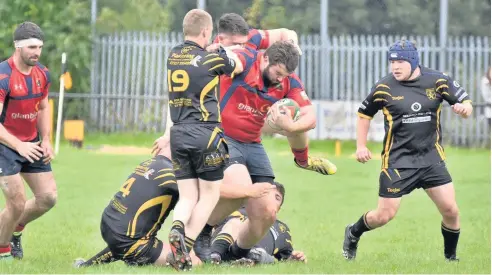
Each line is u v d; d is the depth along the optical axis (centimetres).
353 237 2683
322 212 3912
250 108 2428
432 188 2591
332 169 2780
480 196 4481
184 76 2198
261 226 2383
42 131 2544
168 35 8350
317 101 7331
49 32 7531
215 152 2195
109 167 5381
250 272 2248
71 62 7538
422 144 2561
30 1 7569
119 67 7731
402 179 2566
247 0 8862
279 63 2359
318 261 2605
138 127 7675
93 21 7669
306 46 7712
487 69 7444
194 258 2325
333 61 7719
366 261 2614
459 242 3170
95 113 7656
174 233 2131
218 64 2219
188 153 2192
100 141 7112
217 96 2239
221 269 2262
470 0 8912
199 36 2255
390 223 3628
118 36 8106
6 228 2441
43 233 3161
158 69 7719
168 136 2334
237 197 2322
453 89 2555
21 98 2430
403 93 2558
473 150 7200
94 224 3406
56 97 7562
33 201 2536
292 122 2436
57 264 2389
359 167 5738
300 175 5284
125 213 2258
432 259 2691
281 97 2456
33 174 2511
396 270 2377
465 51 7562
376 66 7619
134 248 2259
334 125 7331
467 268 2452
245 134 2456
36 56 2397
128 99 7656
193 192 2220
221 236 2503
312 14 8906
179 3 8856
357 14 8944
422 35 8900
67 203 3947
